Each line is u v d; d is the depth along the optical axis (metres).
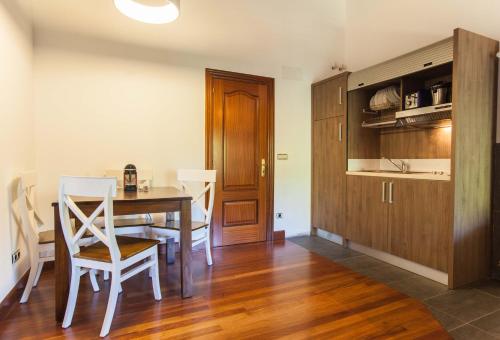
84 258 1.91
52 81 2.88
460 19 2.93
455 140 2.47
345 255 3.40
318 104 4.08
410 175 2.87
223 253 3.43
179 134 3.44
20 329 1.87
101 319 1.99
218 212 3.69
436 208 2.64
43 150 2.87
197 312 2.09
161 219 3.24
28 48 2.63
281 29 3.56
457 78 2.45
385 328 1.92
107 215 1.82
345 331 1.88
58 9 2.73
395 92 3.34
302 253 3.46
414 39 3.31
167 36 3.20
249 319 2.01
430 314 2.10
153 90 3.29
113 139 3.14
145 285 2.53
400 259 3.03
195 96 3.50
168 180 3.40
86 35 2.99
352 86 3.55
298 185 4.17
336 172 3.80
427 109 2.77
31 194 2.35
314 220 4.20
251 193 3.88
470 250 2.61
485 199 2.68
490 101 2.66
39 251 2.31
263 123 3.91
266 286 2.54
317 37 3.80
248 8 3.34
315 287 2.53
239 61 3.71
